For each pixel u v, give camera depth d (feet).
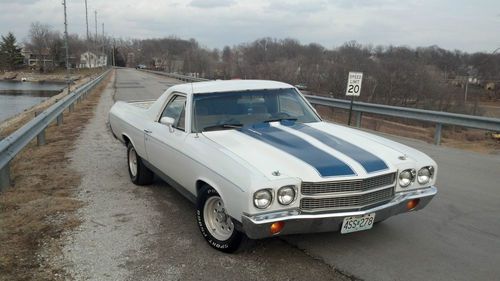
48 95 191.83
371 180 11.73
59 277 11.30
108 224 14.94
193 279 11.28
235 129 14.57
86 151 27.04
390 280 11.38
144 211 16.28
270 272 11.67
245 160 11.84
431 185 13.33
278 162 11.74
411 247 13.39
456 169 24.32
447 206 17.44
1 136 40.16
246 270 11.76
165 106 17.07
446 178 22.17
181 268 11.87
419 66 122.31
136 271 11.68
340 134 14.43
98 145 29.12
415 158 13.17
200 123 14.79
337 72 116.16
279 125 14.99
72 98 48.70
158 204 17.08
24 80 368.68
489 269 12.09
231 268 11.88
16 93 205.98
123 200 17.54
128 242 13.51
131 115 20.17
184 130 14.93
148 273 11.59
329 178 11.18
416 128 60.44
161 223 15.10
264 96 16.28
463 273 11.84
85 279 11.23
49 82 341.82
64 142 30.25
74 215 15.74
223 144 13.20
